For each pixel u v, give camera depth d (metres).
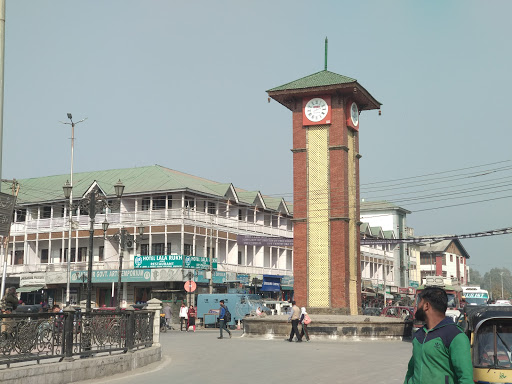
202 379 15.22
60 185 62.94
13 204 17.00
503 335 8.98
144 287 54.91
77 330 14.83
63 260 57.56
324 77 37.81
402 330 31.23
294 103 38.16
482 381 8.80
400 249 99.00
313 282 36.47
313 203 37.03
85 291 57.28
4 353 12.12
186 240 55.66
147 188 55.50
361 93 37.72
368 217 100.38
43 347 13.30
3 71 13.20
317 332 30.16
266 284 62.25
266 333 31.20
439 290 6.12
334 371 17.09
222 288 57.09
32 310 29.80
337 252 36.12
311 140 37.50
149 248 53.56
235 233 59.81
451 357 5.79
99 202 29.17
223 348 24.75
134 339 17.75
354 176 38.75
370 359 20.56
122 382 14.50
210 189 59.31
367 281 82.12
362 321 30.14
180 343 27.58
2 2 13.20
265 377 15.73
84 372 14.48
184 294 52.19
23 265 59.47
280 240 43.94
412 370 6.22
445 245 119.12
